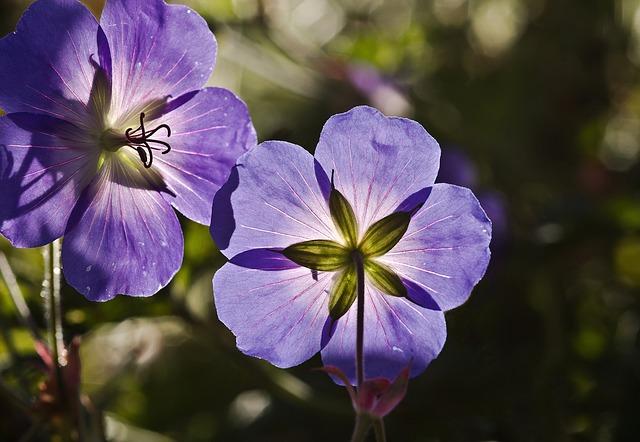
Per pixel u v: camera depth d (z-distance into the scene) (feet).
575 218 1.81
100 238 1.05
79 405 1.16
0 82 1.01
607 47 2.52
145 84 1.05
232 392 1.76
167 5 1.03
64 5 1.02
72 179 1.04
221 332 1.51
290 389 1.41
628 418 1.55
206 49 1.04
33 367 1.26
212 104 1.05
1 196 1.02
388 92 2.00
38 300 1.35
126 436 1.53
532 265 1.77
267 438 1.62
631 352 1.65
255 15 1.95
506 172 2.05
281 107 2.15
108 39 1.04
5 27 1.67
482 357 1.62
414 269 1.03
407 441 1.54
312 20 2.55
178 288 1.41
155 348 1.68
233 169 1.01
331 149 1.01
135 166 1.06
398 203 1.02
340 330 1.05
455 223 1.02
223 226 1.01
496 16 2.65
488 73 2.51
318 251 1.03
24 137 1.02
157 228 1.06
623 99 2.50
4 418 1.25
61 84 1.03
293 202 1.02
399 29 2.56
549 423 1.55
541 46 2.53
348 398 1.58
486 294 1.73
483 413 1.56
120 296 1.37
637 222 1.78
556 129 2.43
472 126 2.38
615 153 2.38
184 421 1.71
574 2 2.55
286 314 1.04
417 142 1.01
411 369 1.04
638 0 2.63
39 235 1.03
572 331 1.76
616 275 1.86
